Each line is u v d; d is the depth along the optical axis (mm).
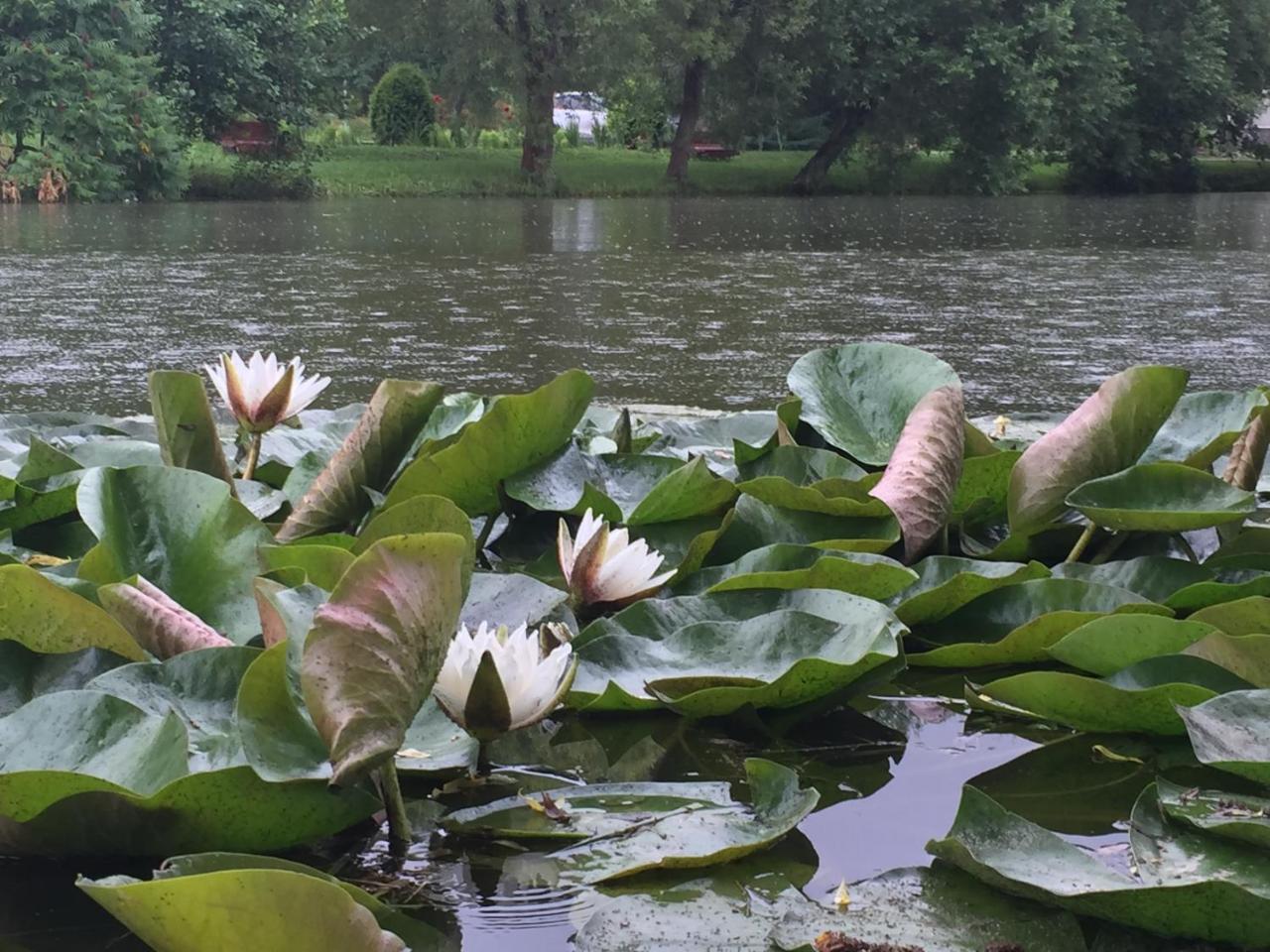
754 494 2023
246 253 10445
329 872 1149
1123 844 1191
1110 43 23578
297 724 1189
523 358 5543
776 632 1549
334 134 24016
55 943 1035
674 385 4910
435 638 1133
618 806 1274
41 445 2148
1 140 16469
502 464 2049
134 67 16188
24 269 9070
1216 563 1885
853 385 2473
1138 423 2045
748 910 1078
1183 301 8039
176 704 1284
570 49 20531
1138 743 1463
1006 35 22328
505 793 1314
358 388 4754
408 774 1344
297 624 1204
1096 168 25719
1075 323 6969
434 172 20734
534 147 20797
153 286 8141
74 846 1156
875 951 1006
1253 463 2076
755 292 8289
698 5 21016
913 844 1206
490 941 1034
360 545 1523
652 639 1621
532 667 1271
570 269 9617
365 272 9188
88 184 15750
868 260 10727
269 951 928
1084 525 2137
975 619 1792
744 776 1365
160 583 1662
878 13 22031
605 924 1052
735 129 23266
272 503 2166
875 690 1637
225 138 18844
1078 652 1560
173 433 2010
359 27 21984
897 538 1964
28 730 1198
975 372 5391
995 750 1448
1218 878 1090
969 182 23594
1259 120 34812
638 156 26172
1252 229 14938
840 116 23656
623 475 2217
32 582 1376
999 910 1073
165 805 1115
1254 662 1470
